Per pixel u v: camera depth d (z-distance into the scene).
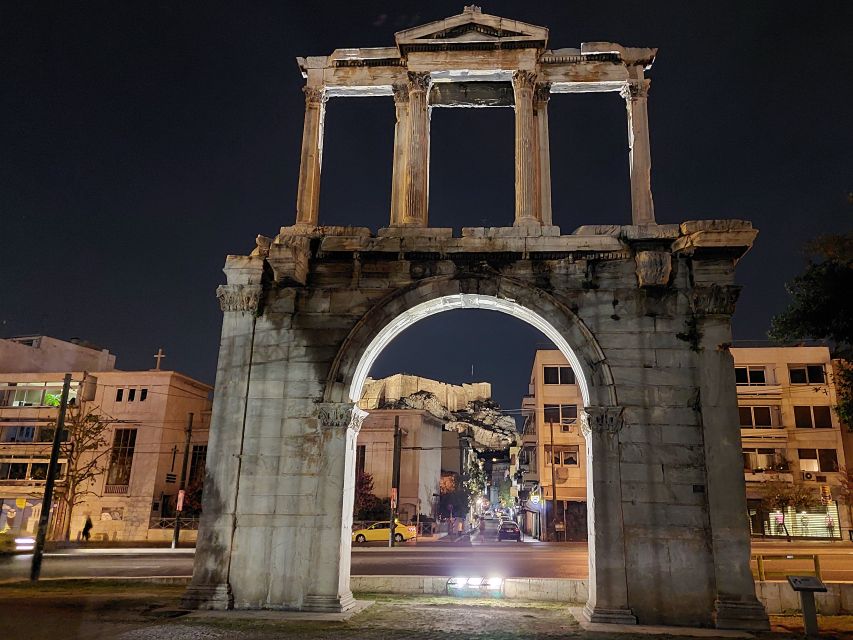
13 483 47.50
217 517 16.31
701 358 16.23
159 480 48.81
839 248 15.07
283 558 15.99
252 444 16.80
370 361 17.98
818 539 44.78
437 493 64.50
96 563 28.08
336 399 16.78
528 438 59.22
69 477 45.78
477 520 92.44
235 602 15.72
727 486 15.39
